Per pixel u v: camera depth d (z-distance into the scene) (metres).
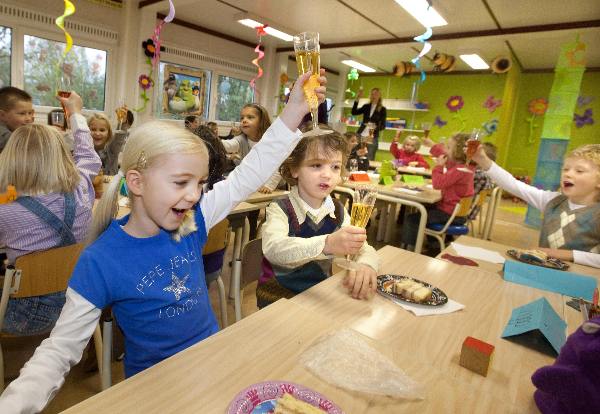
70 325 0.71
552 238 1.81
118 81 5.26
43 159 1.30
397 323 0.88
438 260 1.39
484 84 8.05
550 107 5.06
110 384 0.94
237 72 7.00
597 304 1.01
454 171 3.34
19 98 2.38
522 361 0.76
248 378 0.61
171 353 0.85
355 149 5.05
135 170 0.75
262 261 1.49
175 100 6.08
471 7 4.20
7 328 1.32
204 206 0.98
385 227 4.33
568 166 1.75
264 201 2.63
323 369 0.64
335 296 0.99
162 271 0.82
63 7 4.57
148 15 5.24
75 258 1.34
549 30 4.53
